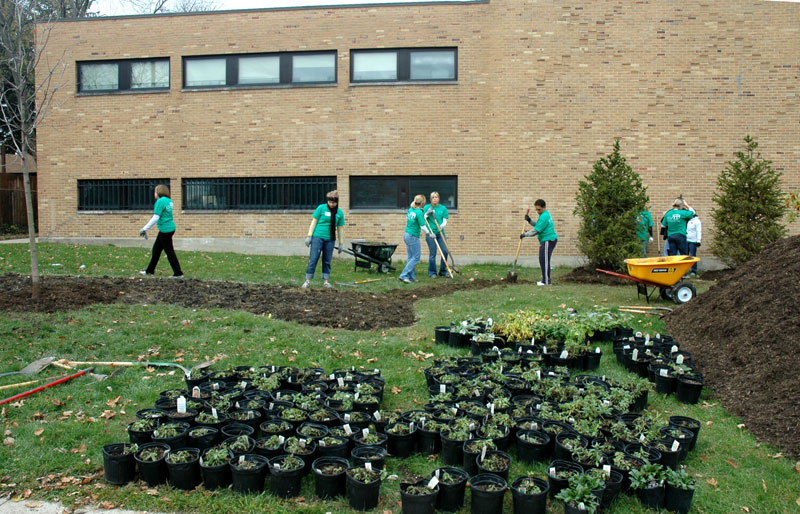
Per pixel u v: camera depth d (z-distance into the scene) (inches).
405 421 202.8
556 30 644.7
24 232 952.9
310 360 279.1
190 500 159.8
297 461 167.5
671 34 633.6
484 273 584.7
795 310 257.4
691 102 634.8
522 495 155.0
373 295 432.5
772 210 557.0
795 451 189.3
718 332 287.3
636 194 602.2
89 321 314.2
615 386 241.4
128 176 713.0
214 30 697.6
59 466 176.4
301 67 692.1
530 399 231.5
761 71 628.1
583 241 603.8
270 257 649.6
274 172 692.1
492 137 656.4
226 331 313.6
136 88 713.6
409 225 513.3
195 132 701.9
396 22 668.1
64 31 714.2
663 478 162.4
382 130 672.4
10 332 287.1
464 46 658.2
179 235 708.7
